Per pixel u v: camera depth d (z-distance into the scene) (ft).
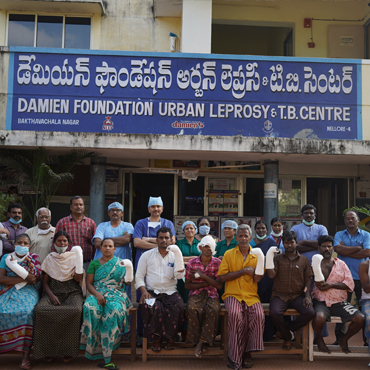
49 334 14.32
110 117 24.14
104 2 29.91
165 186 31.40
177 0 28.02
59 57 24.25
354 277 17.76
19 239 15.19
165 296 15.42
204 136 24.17
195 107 24.47
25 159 25.04
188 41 26.99
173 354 15.30
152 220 17.85
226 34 35.55
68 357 14.89
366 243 17.57
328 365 15.08
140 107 24.29
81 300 15.25
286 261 15.66
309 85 24.93
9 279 14.97
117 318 14.49
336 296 15.57
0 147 24.59
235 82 24.73
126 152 25.86
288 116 24.72
